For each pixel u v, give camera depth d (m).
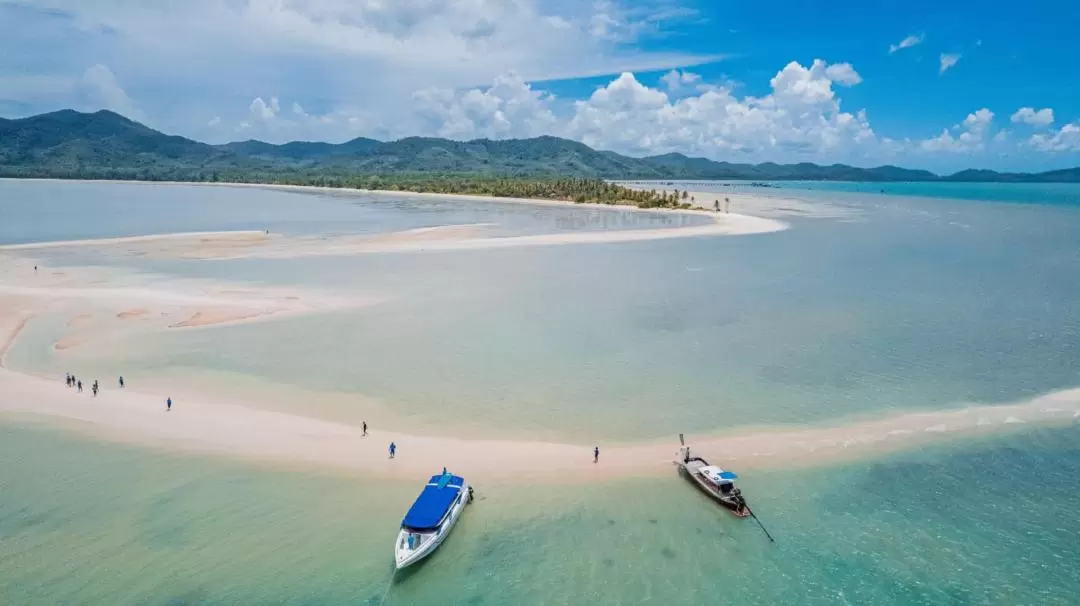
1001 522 37.56
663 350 65.81
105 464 43.16
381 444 45.91
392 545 35.91
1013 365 61.16
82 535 36.16
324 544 35.84
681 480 41.88
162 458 43.88
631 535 36.69
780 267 111.19
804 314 79.12
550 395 54.44
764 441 46.75
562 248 134.12
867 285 95.69
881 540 36.16
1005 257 122.06
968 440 46.78
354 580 33.28
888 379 58.00
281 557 34.78
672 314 79.12
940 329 72.62
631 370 60.22
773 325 74.50
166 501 39.28
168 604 31.42
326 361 62.22
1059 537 36.22
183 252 126.88
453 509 37.06
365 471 42.53
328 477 41.84
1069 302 84.69
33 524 37.03
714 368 60.75
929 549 35.38
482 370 60.06
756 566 34.25
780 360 62.84
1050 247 135.75
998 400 53.47
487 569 34.12
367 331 71.62
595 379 58.00
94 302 83.06
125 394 54.03
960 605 31.36
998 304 83.69
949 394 54.69
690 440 46.97
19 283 95.31
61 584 32.56
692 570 33.94
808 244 141.12
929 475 42.31
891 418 50.34
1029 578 33.06
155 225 181.50
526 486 41.12
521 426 48.88
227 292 89.56
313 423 48.94
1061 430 48.12
